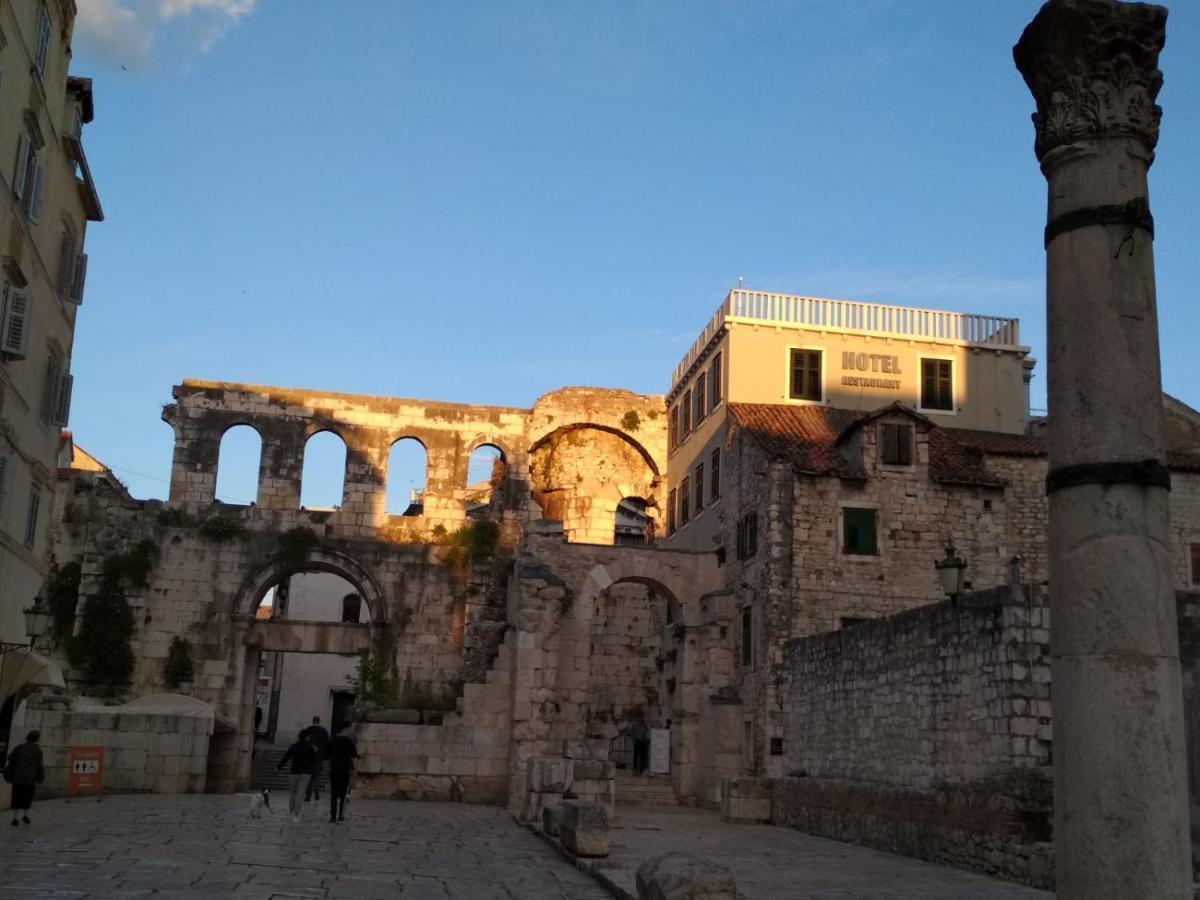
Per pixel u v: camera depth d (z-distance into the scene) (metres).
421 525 49.78
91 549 47.00
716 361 45.94
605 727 49.78
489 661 40.41
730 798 33.28
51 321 31.75
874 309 46.03
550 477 54.06
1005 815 20.53
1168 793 8.92
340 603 71.56
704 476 46.50
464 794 37.84
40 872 16.34
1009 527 40.69
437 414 51.22
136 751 35.62
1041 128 10.57
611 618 51.03
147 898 14.45
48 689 39.12
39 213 29.36
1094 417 9.64
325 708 70.44
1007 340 46.75
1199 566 38.91
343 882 17.36
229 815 28.16
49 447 32.66
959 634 23.41
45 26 29.00
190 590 47.44
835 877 20.22
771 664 36.56
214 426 49.28
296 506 49.12
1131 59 10.28
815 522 37.94
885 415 39.09
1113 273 9.88
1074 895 9.00
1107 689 9.09
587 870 20.12
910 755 25.39
